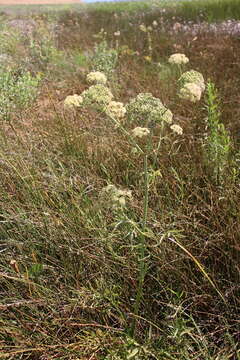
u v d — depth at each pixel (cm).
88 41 906
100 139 368
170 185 295
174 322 198
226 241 241
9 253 242
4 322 198
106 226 249
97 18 1238
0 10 2012
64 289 219
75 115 422
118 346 187
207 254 241
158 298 222
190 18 953
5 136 366
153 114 187
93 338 194
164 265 220
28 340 195
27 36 877
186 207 264
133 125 384
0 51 738
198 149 343
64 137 366
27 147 347
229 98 442
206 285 222
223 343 197
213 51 632
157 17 1036
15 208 283
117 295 212
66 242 247
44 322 200
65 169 314
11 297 217
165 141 361
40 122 407
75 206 269
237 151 343
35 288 215
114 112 199
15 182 308
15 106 445
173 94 476
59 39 927
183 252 238
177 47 661
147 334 201
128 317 208
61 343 195
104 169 308
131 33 906
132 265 232
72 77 609
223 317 203
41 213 267
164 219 258
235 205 261
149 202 281
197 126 393
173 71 573
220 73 529
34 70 637
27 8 2117
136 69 615
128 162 332
